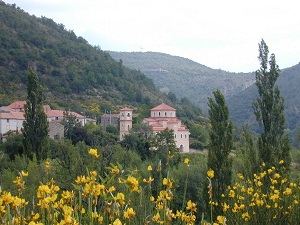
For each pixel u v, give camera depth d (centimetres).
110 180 454
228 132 1645
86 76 12450
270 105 1745
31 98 3200
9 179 1155
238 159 1795
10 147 3791
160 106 7331
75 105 10369
